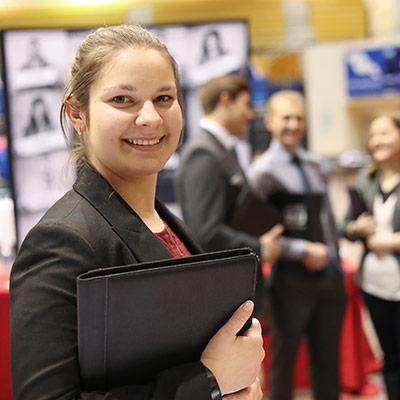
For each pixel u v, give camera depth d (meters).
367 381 4.35
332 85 7.09
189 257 1.04
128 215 1.13
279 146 3.35
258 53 7.92
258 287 3.00
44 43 4.02
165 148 1.16
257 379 1.18
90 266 1.02
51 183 4.08
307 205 3.29
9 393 3.17
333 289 3.36
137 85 1.10
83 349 0.97
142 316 0.98
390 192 3.49
